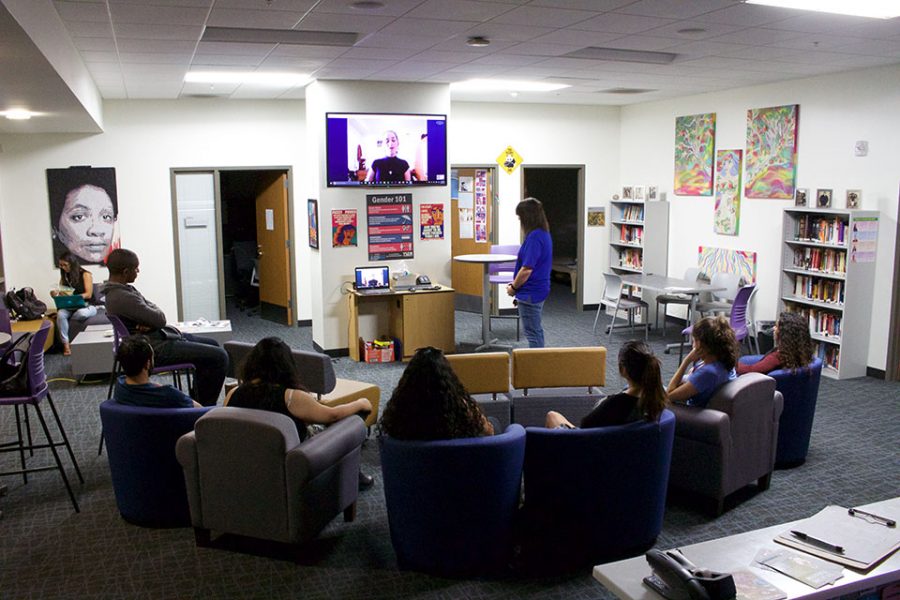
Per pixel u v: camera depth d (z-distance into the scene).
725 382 4.30
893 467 4.99
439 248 8.41
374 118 7.88
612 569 2.30
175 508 4.10
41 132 8.55
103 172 8.84
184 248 9.38
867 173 7.14
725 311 8.29
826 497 4.52
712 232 9.13
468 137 10.16
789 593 2.14
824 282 7.38
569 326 9.79
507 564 3.67
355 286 7.88
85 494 4.61
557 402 4.89
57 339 8.45
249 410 3.69
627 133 10.67
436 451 3.38
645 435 3.63
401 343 7.95
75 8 4.33
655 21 5.09
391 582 3.56
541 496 3.70
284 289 9.97
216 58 6.26
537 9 4.74
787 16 4.93
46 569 3.71
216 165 9.27
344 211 7.96
